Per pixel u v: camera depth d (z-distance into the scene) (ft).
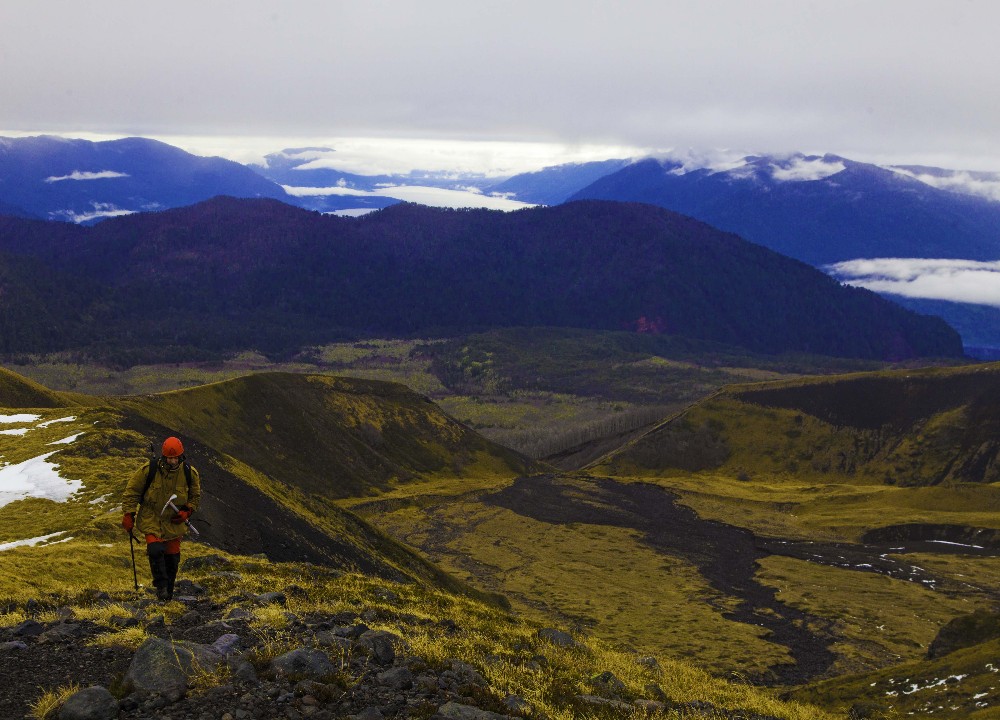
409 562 252.21
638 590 404.57
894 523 544.21
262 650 40.06
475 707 38.14
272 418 586.86
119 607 47.03
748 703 66.80
